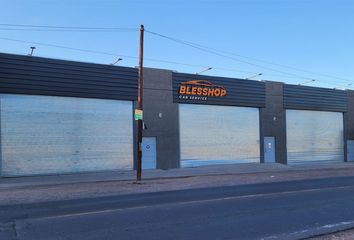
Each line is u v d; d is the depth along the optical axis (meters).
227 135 38.53
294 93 43.78
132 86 32.94
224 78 38.38
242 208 13.63
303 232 10.03
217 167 36.31
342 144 48.25
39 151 28.81
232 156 38.72
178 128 35.47
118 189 20.61
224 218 11.82
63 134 29.81
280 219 11.70
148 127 33.66
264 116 41.19
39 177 28.02
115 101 32.28
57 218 11.80
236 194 17.56
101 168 31.33
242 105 39.50
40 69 28.84
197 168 35.25
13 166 27.86
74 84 30.12
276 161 42.00
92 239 9.23
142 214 12.46
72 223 11.05
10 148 27.81
